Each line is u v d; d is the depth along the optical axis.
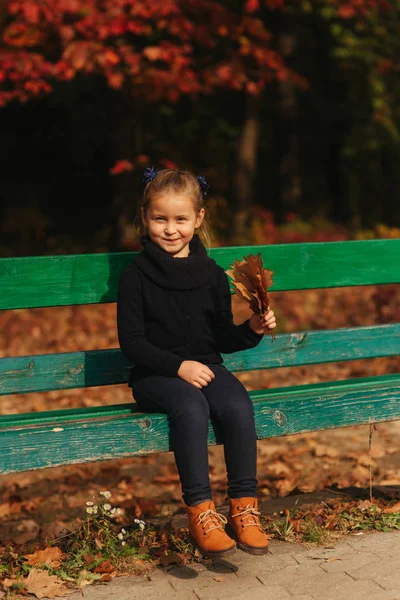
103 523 4.43
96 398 8.71
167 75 11.59
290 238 17.53
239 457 3.90
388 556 4.07
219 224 18.83
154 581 3.86
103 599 3.68
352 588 3.73
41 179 22.02
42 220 20.03
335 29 17.36
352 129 21.19
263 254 4.88
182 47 11.71
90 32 10.71
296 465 6.52
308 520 4.52
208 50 14.41
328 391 4.39
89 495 6.04
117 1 10.76
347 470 6.36
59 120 21.31
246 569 3.96
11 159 21.92
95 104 18.53
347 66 18.45
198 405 3.89
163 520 4.75
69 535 4.39
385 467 6.42
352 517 4.55
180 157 20.53
